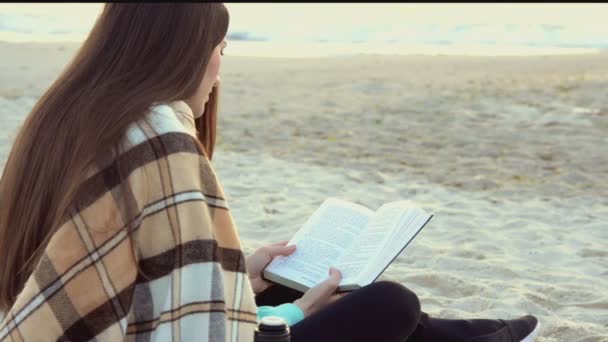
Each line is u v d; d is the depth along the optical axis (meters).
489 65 19.58
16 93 13.59
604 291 5.06
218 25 2.39
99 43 2.34
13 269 2.41
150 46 2.32
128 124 2.25
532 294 4.93
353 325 2.54
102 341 2.25
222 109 12.89
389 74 17.77
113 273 2.24
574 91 14.26
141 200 2.21
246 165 8.88
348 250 3.07
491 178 8.41
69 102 2.30
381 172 8.70
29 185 2.33
